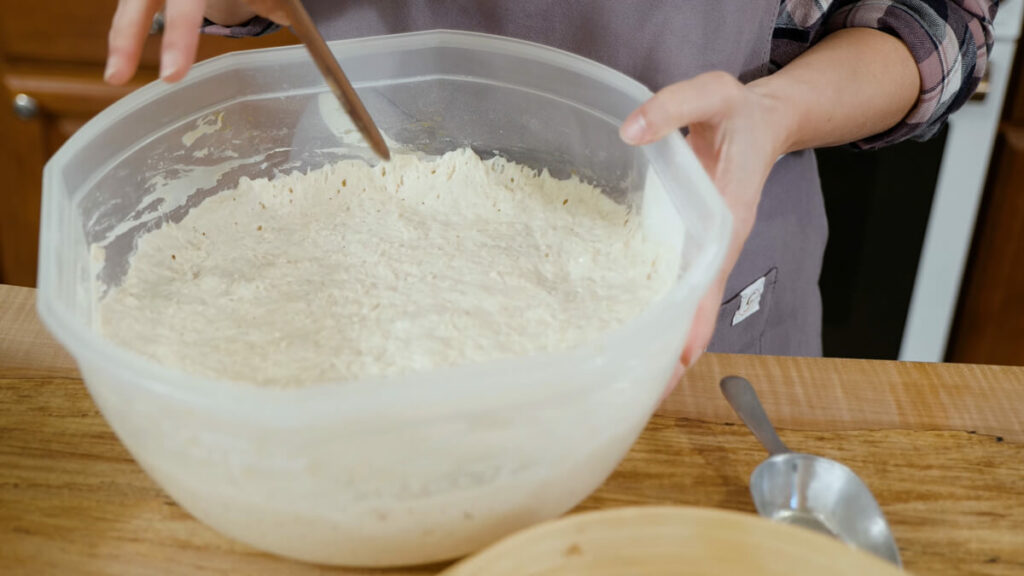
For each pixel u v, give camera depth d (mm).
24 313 659
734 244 584
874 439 571
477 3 769
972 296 1372
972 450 563
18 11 1287
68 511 496
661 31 741
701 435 568
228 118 669
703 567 417
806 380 622
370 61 686
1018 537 501
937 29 756
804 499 511
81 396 582
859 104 724
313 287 588
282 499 402
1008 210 1273
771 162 635
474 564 403
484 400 373
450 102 716
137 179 610
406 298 572
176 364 504
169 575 464
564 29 761
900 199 1238
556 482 437
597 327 538
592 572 413
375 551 439
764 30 759
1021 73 1175
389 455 383
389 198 708
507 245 643
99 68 1340
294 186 700
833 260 1309
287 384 490
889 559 471
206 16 848
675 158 557
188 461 402
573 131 683
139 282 596
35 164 1418
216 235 655
